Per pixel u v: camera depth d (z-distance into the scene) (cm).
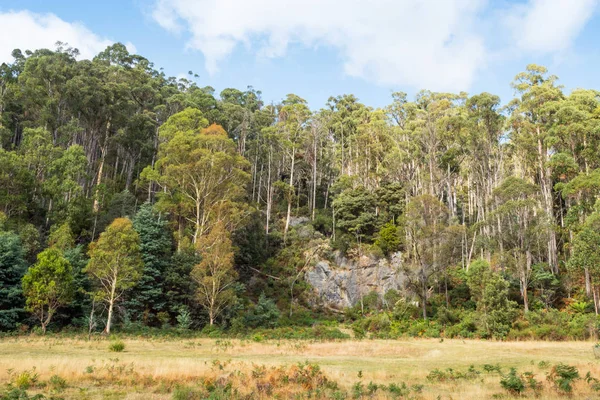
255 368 1897
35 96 6075
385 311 5075
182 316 3981
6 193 4647
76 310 4034
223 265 4122
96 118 6288
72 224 4756
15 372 1655
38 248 4325
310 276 5741
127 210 5097
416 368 2203
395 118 8150
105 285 3803
